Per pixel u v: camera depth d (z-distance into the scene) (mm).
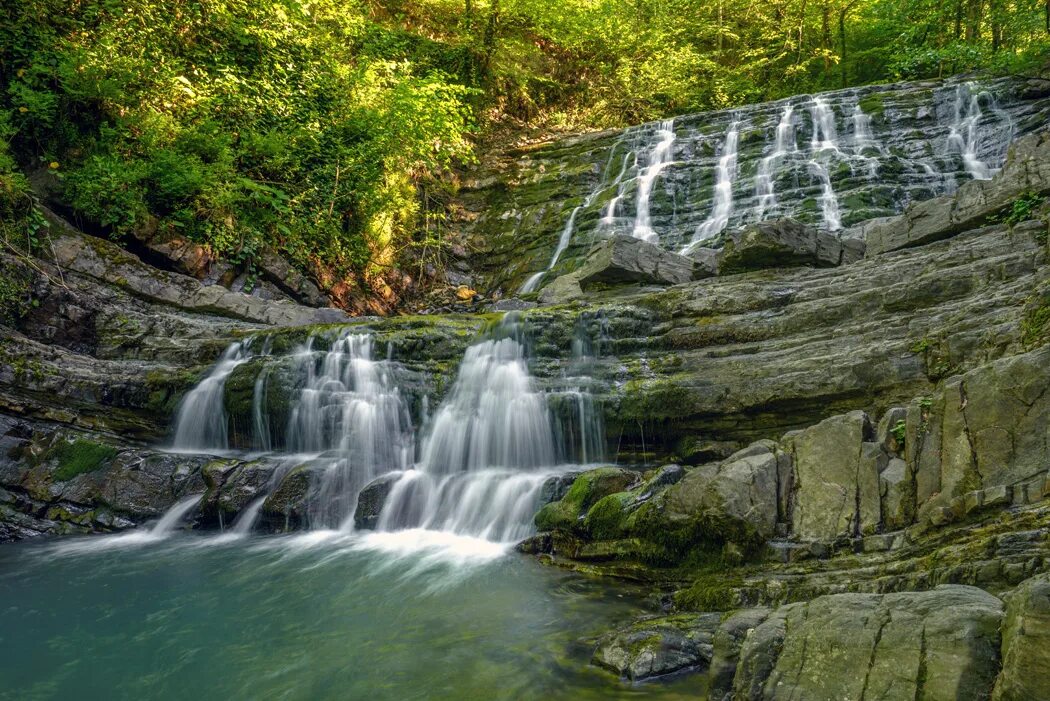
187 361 10633
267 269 13711
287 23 15977
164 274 12203
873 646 3209
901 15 19188
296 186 14711
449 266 17562
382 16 21891
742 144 16984
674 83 23734
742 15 25656
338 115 15945
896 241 9086
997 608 3199
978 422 4715
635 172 17609
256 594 6062
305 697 4270
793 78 24500
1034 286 6320
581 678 4199
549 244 16922
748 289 8656
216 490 8266
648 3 24500
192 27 14547
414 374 9430
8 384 9211
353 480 8367
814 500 5250
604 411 8219
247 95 14773
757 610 4293
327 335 10133
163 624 5492
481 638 4902
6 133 11359
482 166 20125
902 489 4922
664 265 10672
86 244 11719
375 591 5977
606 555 6047
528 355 9180
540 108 24609
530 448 8562
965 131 14570
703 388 7770
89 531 8109
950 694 2889
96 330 10992
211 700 4320
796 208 14016
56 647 5137
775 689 3271
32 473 8508
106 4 13219
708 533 5445
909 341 6828
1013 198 8133
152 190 12867
